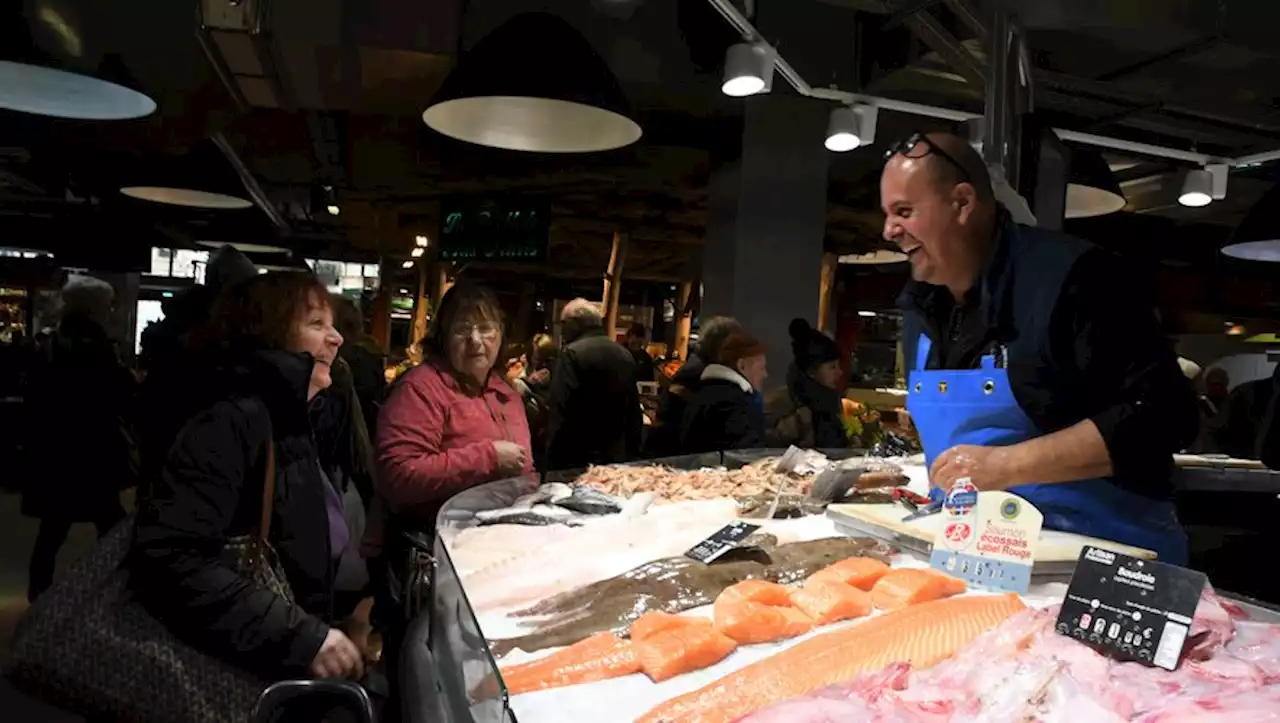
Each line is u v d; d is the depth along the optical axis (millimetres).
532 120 3445
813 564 1619
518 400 3008
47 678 1731
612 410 3539
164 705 1745
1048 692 997
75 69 2914
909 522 1790
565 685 1147
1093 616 1195
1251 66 3848
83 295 4082
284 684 1595
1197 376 5191
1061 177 3600
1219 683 1037
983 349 1991
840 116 4457
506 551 1716
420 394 2713
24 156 4262
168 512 1769
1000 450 1705
